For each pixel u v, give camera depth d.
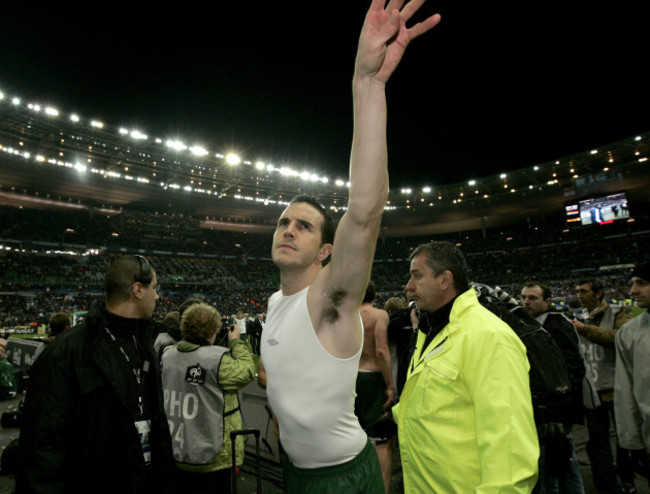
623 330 2.93
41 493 1.58
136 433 1.88
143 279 2.10
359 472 1.22
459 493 1.57
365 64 1.10
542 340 2.27
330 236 1.42
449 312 1.97
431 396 1.73
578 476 2.82
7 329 19.28
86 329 1.93
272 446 4.66
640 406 2.72
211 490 2.77
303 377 1.16
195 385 2.83
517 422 1.46
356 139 1.11
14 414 5.70
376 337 3.40
